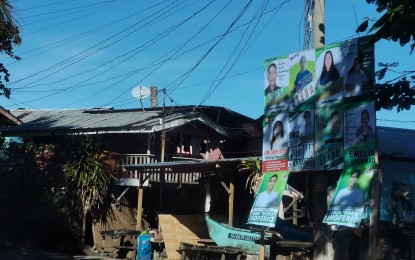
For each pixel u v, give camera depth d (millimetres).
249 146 25797
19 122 22625
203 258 16078
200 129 25047
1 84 14828
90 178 19438
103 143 20531
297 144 10398
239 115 24906
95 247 19094
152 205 22359
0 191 20016
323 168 9836
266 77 11203
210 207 19375
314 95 10172
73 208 19906
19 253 17516
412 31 6344
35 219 19734
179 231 16719
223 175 16750
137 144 23359
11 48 14117
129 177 20969
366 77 9164
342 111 9555
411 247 10023
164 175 20844
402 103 7844
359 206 8734
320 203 10492
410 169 10688
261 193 10969
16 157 20703
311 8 12281
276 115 10906
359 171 9047
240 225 18422
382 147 10664
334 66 9797
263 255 11148
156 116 23422
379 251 9297
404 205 10273
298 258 12648
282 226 13461
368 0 7344
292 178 13820
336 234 10352
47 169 20625
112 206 20375
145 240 16203
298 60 10578
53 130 23672
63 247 18969
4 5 13445
